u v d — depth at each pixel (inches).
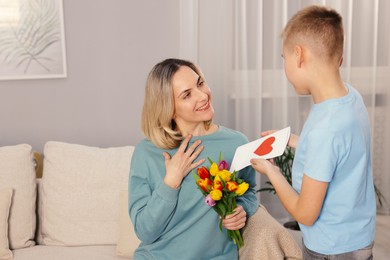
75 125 118.6
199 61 121.8
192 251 64.5
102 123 120.1
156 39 119.6
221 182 58.3
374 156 133.9
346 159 49.4
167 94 61.5
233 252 67.8
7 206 85.7
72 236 87.4
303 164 52.1
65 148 92.3
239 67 122.5
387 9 128.0
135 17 117.7
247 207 68.1
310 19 50.8
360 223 52.0
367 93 129.6
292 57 52.1
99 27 116.1
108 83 118.9
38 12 111.0
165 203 60.5
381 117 132.4
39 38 112.0
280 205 130.5
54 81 115.4
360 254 52.2
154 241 66.1
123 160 90.8
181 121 65.3
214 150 65.7
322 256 52.5
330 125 48.6
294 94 127.4
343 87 51.7
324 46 50.1
